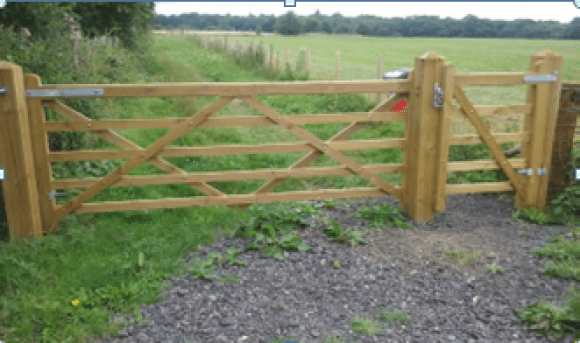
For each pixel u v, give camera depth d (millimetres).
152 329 3299
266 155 7617
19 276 3836
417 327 3352
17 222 4637
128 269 4074
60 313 3430
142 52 14719
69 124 4730
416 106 5094
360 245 4590
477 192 6105
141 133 7680
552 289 3811
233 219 5090
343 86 4980
